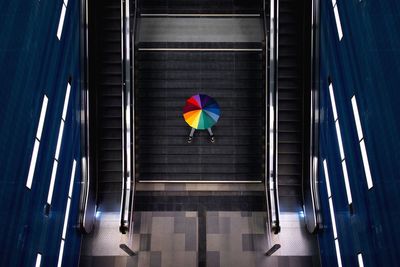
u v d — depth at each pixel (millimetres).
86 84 17766
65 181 15578
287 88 18984
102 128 18938
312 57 17719
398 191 10102
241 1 21016
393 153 10320
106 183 18844
